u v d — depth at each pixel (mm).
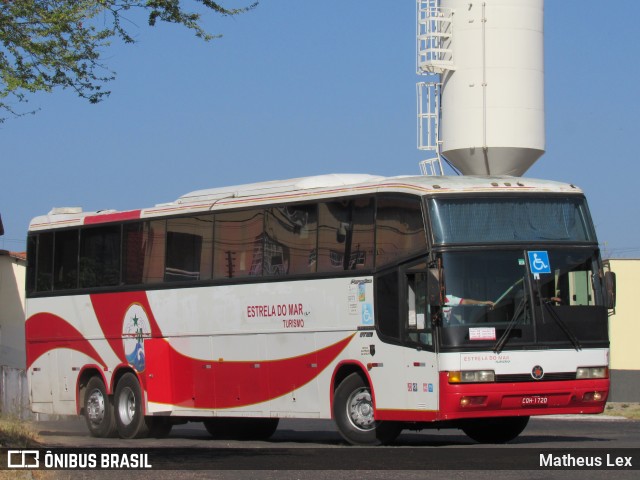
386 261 17828
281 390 19672
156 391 22062
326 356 18828
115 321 23188
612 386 42406
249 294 20312
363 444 18391
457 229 17094
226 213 20969
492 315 16844
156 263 22391
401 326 17453
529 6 37844
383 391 17766
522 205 17469
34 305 25219
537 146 37688
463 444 18922
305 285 19234
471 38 37688
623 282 42562
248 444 20172
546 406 16969
